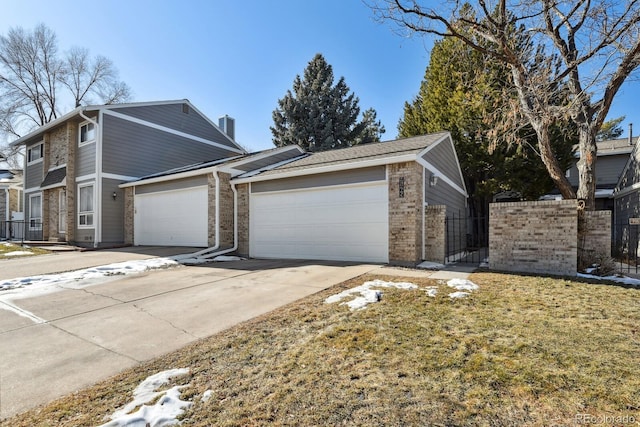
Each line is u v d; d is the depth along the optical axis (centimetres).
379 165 865
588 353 297
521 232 747
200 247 1150
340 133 2633
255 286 610
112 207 1346
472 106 1220
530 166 1376
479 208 1748
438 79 1606
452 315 409
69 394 258
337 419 213
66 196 1385
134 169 1429
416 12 814
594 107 784
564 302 466
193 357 317
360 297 496
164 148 1556
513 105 802
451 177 1256
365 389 247
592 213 747
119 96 2612
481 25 812
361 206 898
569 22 830
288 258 1023
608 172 1664
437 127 1597
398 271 735
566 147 1320
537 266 729
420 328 366
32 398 253
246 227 1125
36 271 761
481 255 1261
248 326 398
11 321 427
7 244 1313
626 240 1203
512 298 488
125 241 1381
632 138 1803
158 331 390
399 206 839
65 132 1490
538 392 236
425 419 210
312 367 284
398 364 284
